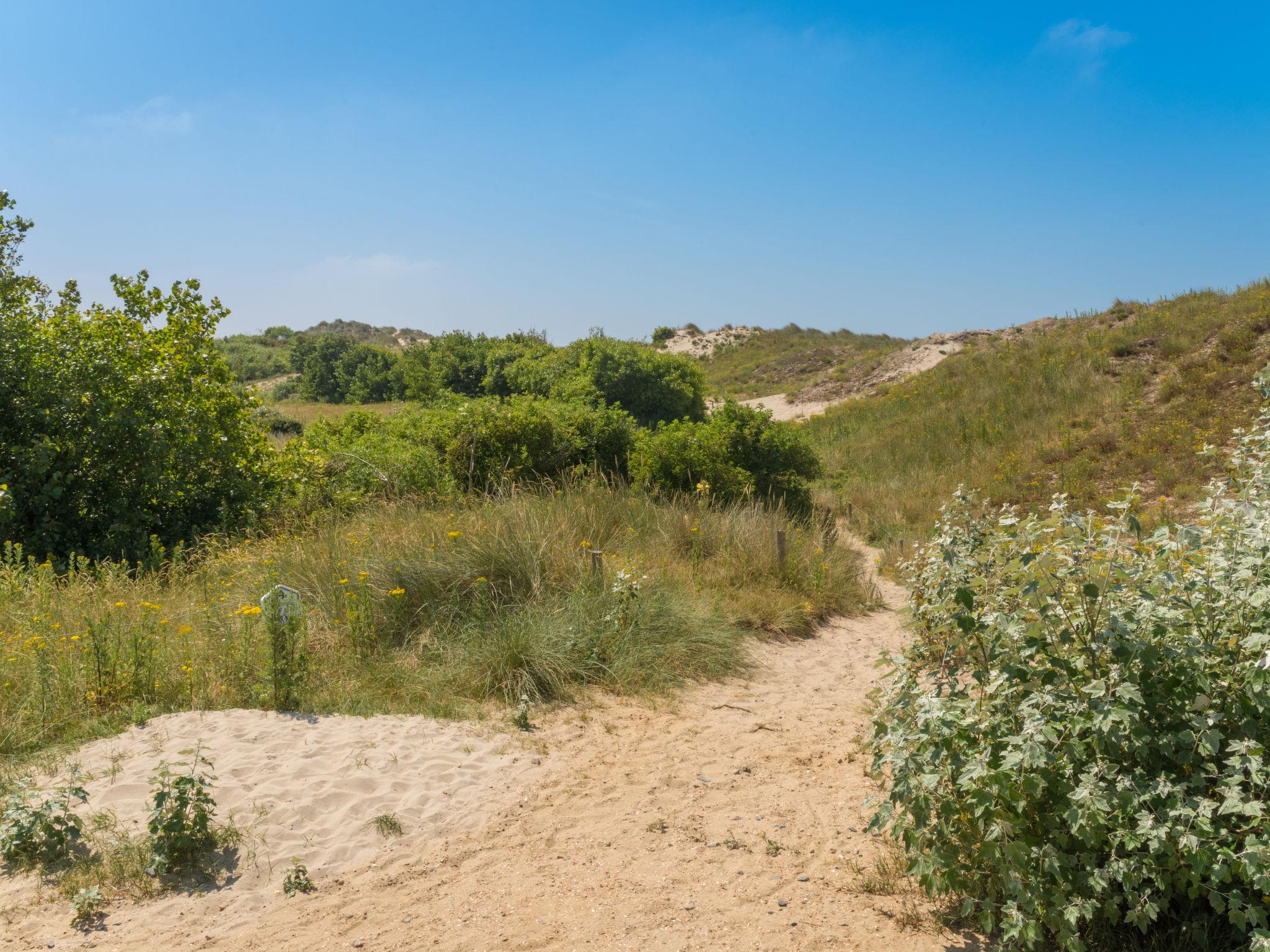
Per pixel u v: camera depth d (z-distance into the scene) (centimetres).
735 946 325
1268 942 252
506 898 363
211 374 1223
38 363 1025
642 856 402
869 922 341
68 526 1021
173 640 639
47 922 337
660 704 633
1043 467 1642
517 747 534
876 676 741
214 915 347
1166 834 271
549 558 809
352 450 1371
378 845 409
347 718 554
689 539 1028
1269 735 293
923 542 1283
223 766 468
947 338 3019
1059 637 327
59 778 450
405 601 721
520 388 2947
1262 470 373
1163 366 1888
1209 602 316
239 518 1148
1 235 1054
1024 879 294
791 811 454
